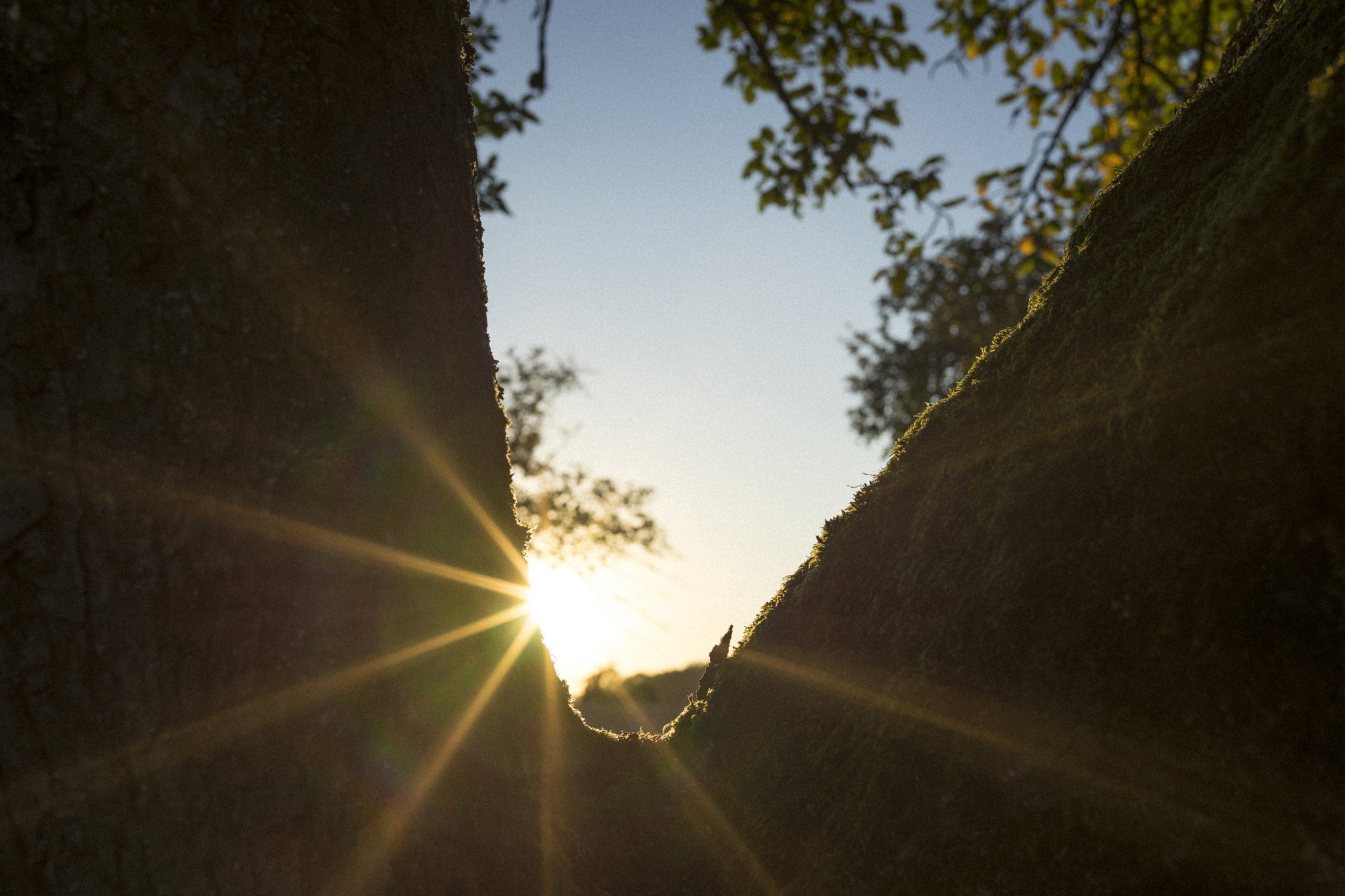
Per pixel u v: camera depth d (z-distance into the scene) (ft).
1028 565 4.99
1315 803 3.50
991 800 4.70
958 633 5.36
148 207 3.88
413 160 5.00
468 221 5.77
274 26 4.30
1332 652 3.60
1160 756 4.06
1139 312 5.24
